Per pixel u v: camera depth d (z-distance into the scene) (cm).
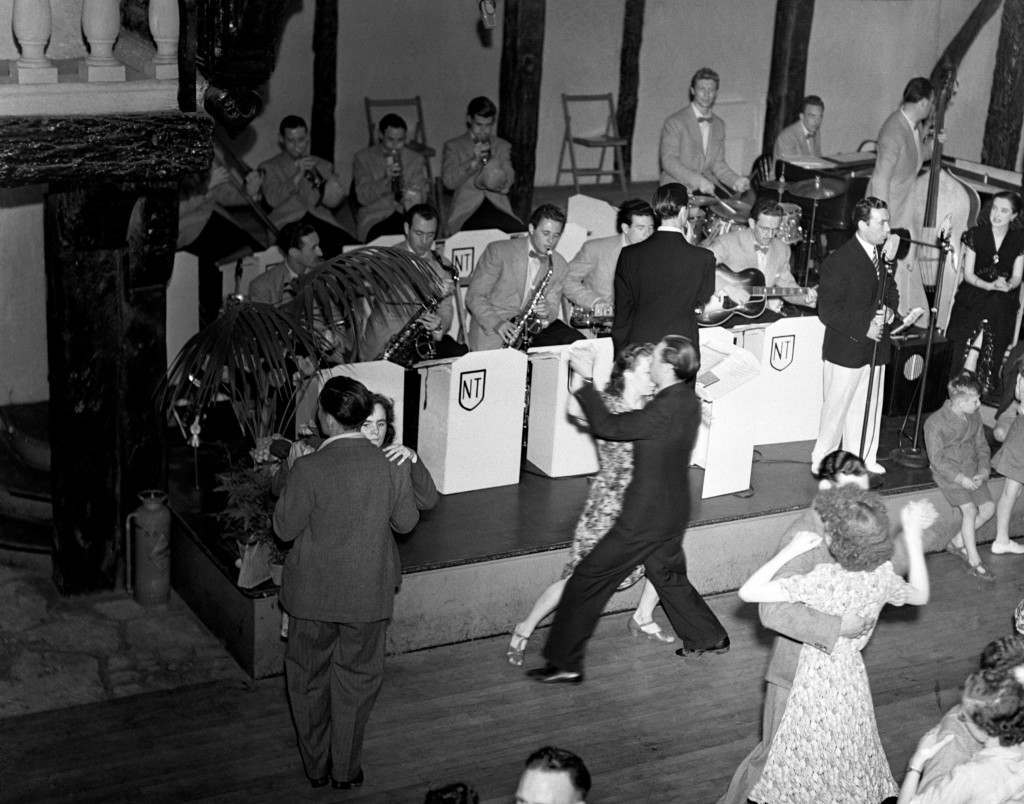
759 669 666
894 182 989
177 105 613
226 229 897
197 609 697
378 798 554
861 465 555
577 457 764
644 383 592
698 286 670
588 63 1278
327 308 662
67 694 625
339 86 1170
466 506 720
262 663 641
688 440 577
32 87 573
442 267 791
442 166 1101
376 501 524
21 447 797
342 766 552
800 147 1130
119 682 638
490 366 721
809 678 489
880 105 1424
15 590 720
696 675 659
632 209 748
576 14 1258
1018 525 830
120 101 596
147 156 600
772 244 845
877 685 657
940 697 648
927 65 1370
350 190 1136
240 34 641
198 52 653
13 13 573
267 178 976
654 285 667
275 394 670
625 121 1305
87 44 612
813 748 489
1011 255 940
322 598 525
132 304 681
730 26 1332
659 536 582
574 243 947
